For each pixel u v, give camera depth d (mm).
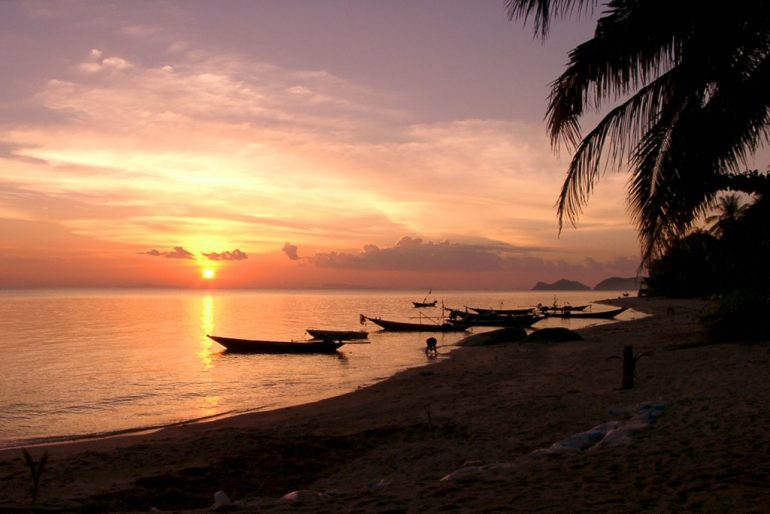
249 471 11273
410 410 16922
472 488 7148
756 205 7395
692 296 93375
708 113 5934
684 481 6883
